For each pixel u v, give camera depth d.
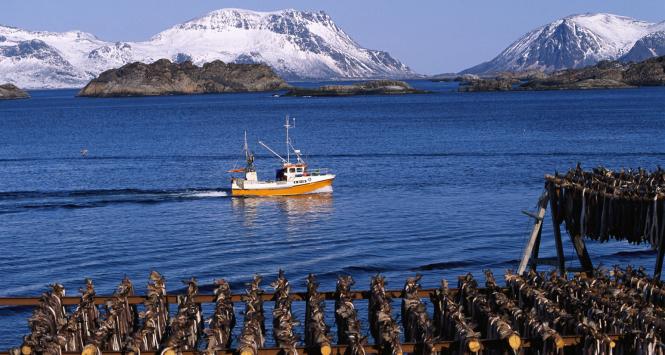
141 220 78.44
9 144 166.88
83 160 132.88
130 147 155.00
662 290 35.62
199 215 81.06
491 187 94.50
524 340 31.36
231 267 59.25
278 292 38.72
